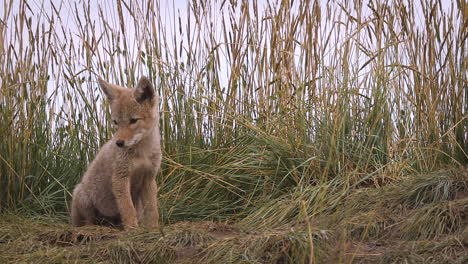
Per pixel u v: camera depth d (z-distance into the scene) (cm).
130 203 768
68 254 613
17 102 926
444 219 623
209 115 980
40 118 958
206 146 996
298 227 649
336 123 859
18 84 908
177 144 982
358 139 888
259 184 895
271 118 953
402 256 554
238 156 927
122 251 605
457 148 900
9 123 892
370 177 812
